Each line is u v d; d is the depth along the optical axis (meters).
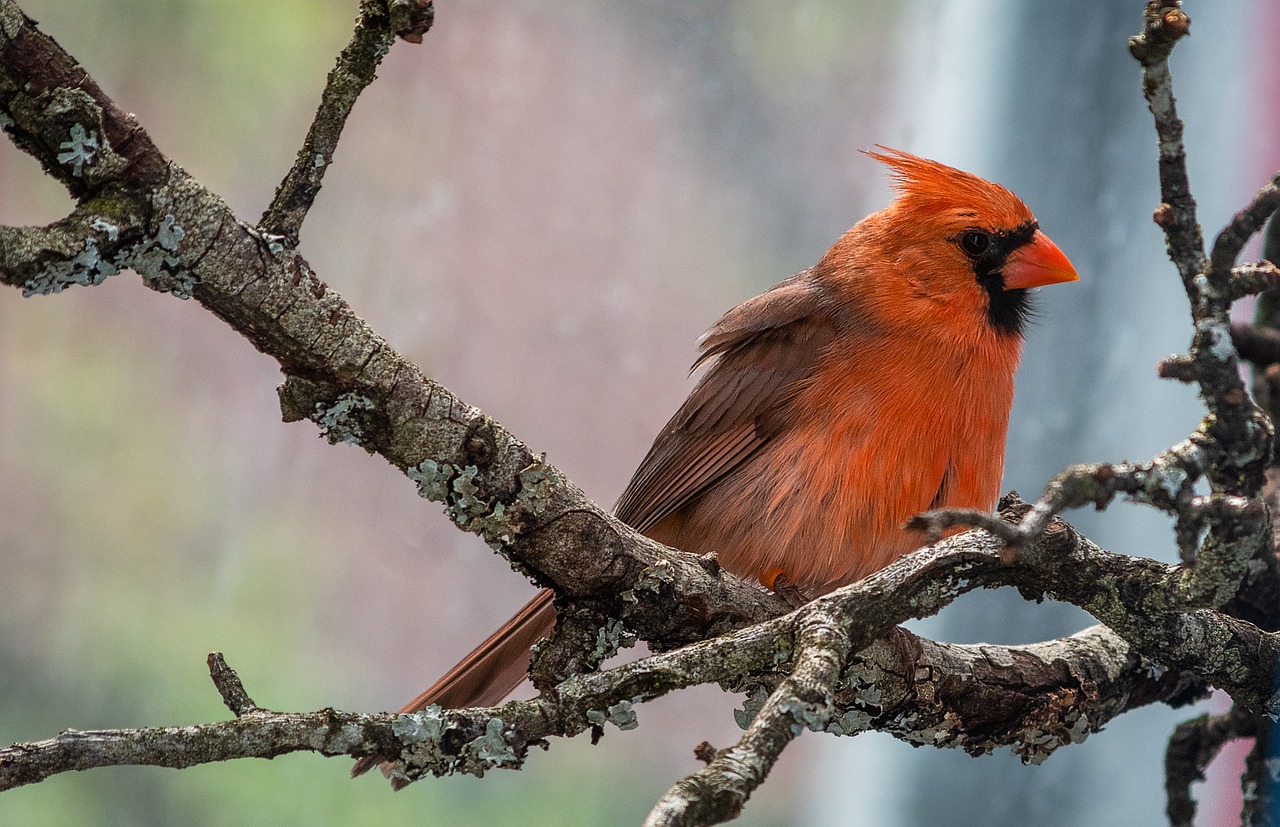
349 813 15.02
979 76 11.72
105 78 17.53
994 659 6.41
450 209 16.61
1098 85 11.05
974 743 6.42
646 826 3.91
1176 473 4.84
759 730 4.21
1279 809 6.62
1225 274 4.82
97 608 16.83
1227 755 9.97
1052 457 10.78
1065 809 10.89
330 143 4.98
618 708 4.99
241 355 17.98
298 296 5.01
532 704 5.00
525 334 16.47
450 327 16.45
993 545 5.35
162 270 4.83
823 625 4.88
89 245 4.64
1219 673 5.77
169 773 15.16
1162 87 4.68
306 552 17.00
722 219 16.12
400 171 16.72
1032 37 11.46
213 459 17.48
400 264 16.55
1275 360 7.08
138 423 17.66
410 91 16.80
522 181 16.56
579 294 16.47
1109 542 10.80
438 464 5.38
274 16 17.83
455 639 16.70
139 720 16.44
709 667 4.99
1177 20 4.55
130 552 17.14
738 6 15.92
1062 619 10.91
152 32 17.53
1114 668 6.58
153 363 17.86
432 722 4.88
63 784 14.99
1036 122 11.34
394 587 16.80
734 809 4.00
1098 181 10.95
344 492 17.20
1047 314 9.23
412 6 4.81
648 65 16.23
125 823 15.05
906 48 13.03
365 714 4.83
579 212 16.52
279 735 4.64
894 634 6.11
